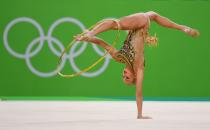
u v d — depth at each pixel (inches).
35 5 1149.1
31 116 683.4
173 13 1167.0
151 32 1157.1
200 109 879.1
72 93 1153.4
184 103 1067.9
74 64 1151.0
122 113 765.9
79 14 1155.3
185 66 1165.1
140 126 539.5
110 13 1156.5
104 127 524.4
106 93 1155.9
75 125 548.1
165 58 1161.4
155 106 962.7
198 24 1173.7
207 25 1170.0
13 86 1149.1
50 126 533.3
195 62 1167.0
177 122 600.1
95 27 642.8
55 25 1152.2
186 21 1171.3
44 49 1150.3
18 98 1146.7
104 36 1147.3
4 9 1144.8
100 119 642.8
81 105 967.6
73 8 1152.8
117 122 593.9
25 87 1149.7
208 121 618.8
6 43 1146.7
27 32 1149.7
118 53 659.4
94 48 1149.7
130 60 655.1
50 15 1151.0
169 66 1161.4
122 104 1011.3
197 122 601.9
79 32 1154.0
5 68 1147.3
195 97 1162.0
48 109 840.9
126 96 1155.3
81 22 1154.0
